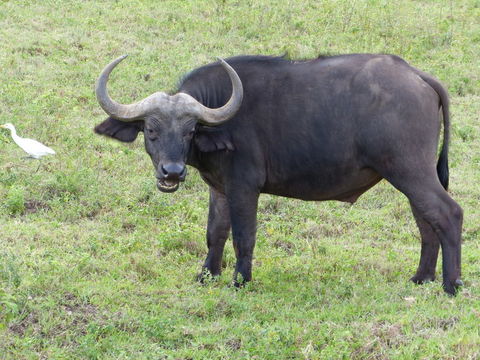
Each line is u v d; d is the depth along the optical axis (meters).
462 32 28.86
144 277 13.41
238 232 12.95
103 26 26.94
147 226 15.77
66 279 12.62
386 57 12.68
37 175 16.94
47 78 22.27
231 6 30.12
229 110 12.27
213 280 13.35
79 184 16.73
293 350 10.53
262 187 13.10
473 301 12.02
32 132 18.98
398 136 12.10
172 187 12.16
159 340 10.96
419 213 12.66
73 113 20.53
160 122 12.14
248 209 12.91
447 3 31.88
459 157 20.06
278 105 12.63
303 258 14.73
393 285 13.19
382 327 11.03
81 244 14.43
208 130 12.59
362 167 12.56
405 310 11.85
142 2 29.83
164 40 26.56
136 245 14.57
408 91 12.19
